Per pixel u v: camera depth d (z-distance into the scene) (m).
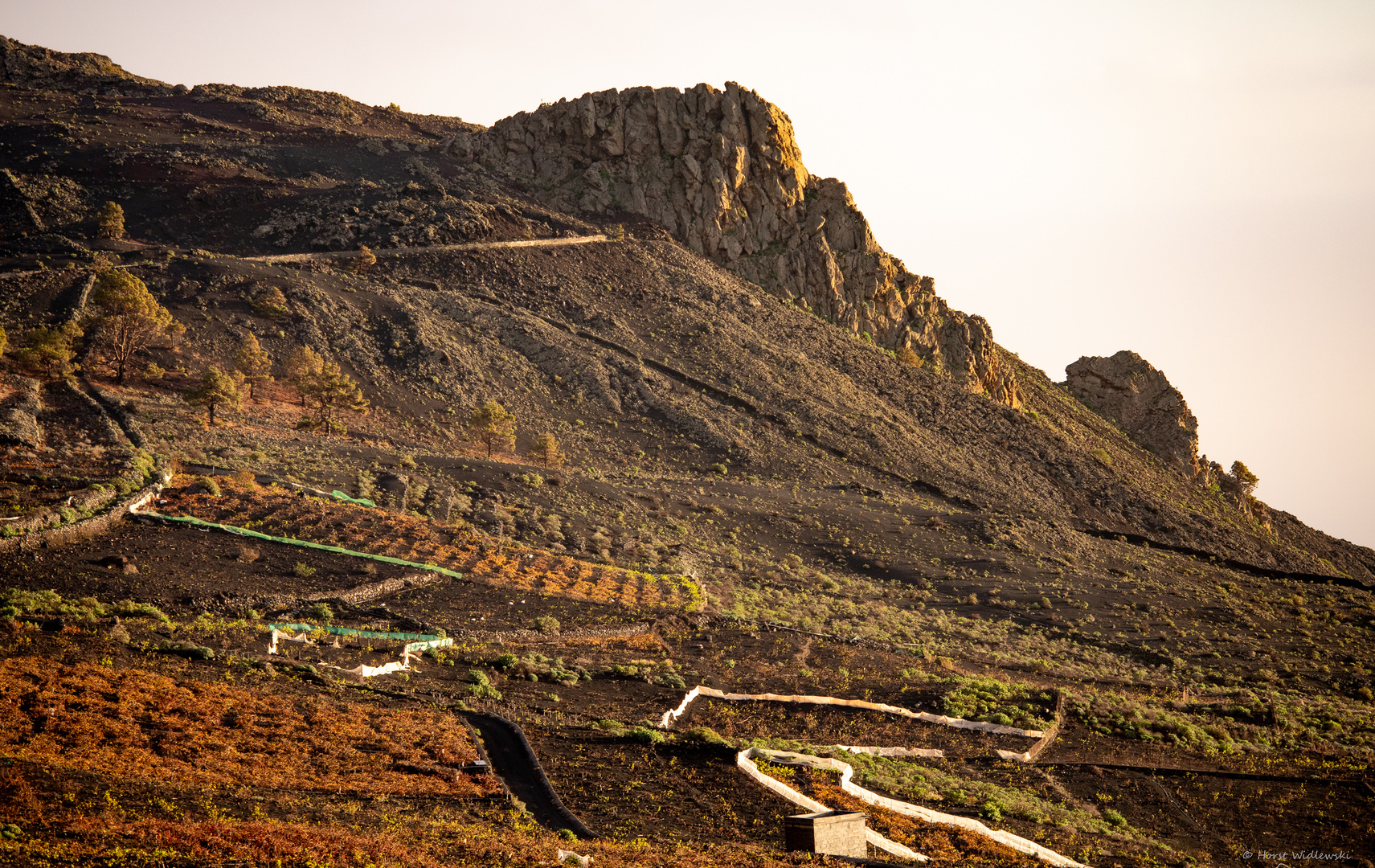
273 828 25.70
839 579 93.00
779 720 51.47
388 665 49.19
